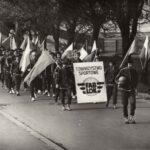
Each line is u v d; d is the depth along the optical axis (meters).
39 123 15.67
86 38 35.25
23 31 36.97
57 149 11.46
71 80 18.84
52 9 27.52
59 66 19.02
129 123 15.23
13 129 14.62
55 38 33.81
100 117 16.73
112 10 23.73
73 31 31.89
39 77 24.20
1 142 12.58
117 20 24.81
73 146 11.87
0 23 39.09
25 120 16.39
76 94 21.22
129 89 15.16
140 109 18.47
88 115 17.28
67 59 20.36
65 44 36.75
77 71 20.16
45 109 19.17
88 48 36.00
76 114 17.59
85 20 28.12
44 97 23.62
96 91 20.23
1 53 32.84
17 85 24.91
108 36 36.00
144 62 20.61
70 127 14.75
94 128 14.47
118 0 22.56
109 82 19.25
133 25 25.11
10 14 31.88
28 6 29.72
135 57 25.48
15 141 12.70
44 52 22.33
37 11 29.47
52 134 13.63
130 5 22.59
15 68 24.98
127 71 15.32
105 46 39.69
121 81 15.22
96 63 20.23
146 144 11.95
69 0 24.55
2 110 19.16
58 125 15.18
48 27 32.22
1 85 30.89
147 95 21.77
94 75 20.20
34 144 12.23
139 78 22.86
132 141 12.35
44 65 22.17
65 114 17.64
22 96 24.47
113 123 15.35
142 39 36.22
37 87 23.66
